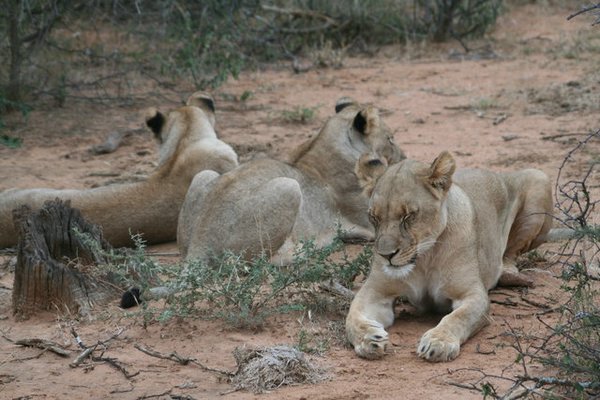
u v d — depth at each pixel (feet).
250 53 85.25
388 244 30.27
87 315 34.58
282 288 33.63
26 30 73.20
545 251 39.78
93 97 72.59
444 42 89.40
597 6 30.30
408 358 29.66
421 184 30.86
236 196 39.73
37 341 32.04
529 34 89.40
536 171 38.42
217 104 71.46
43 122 67.05
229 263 34.63
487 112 65.92
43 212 36.78
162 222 45.73
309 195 42.83
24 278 35.17
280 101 72.43
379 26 90.38
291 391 27.53
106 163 58.44
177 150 47.42
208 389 28.09
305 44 87.86
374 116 45.14
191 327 32.91
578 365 26.09
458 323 30.27
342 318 33.50
